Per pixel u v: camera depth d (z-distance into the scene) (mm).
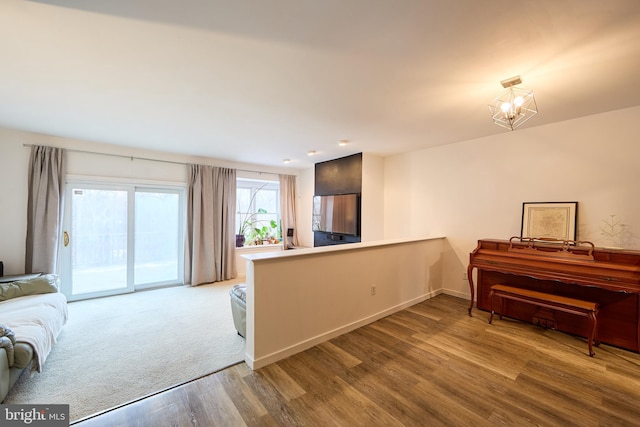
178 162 4738
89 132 3482
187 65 1887
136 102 2527
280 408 1727
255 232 5988
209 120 3020
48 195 3602
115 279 4262
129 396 1855
